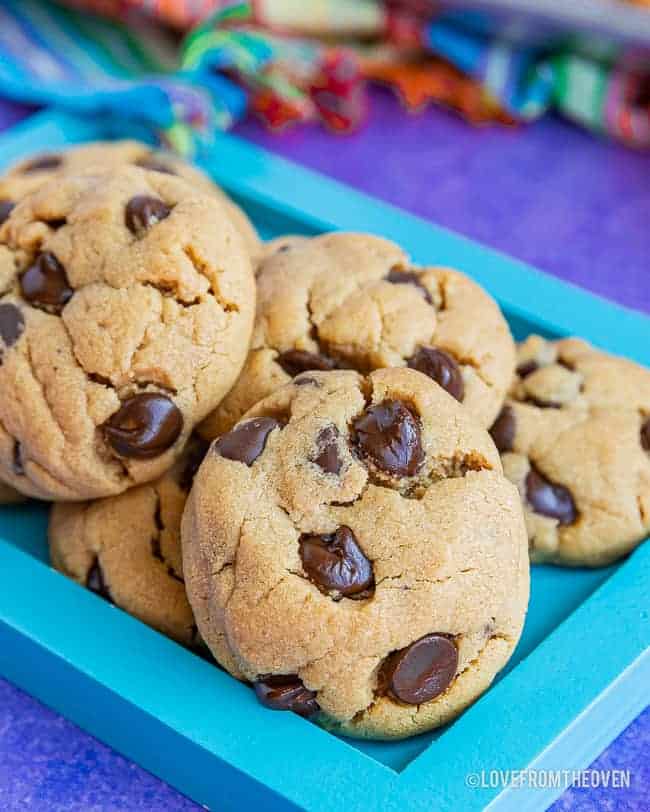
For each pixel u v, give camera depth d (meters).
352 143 0.59
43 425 0.40
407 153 0.59
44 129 0.54
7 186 0.45
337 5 0.58
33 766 0.39
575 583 0.42
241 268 0.41
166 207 0.41
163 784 0.39
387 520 0.37
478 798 0.36
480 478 0.38
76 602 0.40
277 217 0.51
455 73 0.60
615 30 0.55
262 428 0.39
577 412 0.43
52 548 0.42
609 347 0.46
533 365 0.45
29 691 0.41
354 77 0.58
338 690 0.37
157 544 0.41
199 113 0.53
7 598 0.40
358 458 0.38
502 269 0.48
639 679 0.39
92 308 0.40
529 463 0.42
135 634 0.39
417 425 0.38
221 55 0.56
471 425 0.39
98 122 0.55
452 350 0.41
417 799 0.36
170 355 0.40
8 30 0.59
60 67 0.58
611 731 0.38
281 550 0.37
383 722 0.38
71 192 0.42
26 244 0.41
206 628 0.38
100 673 0.38
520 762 0.37
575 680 0.38
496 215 0.56
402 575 0.37
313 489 0.38
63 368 0.40
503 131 0.60
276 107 0.58
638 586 0.40
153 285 0.40
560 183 0.57
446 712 0.38
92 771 0.39
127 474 0.41
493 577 0.37
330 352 0.42
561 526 0.42
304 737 0.37
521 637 0.41
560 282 0.48
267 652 0.37
